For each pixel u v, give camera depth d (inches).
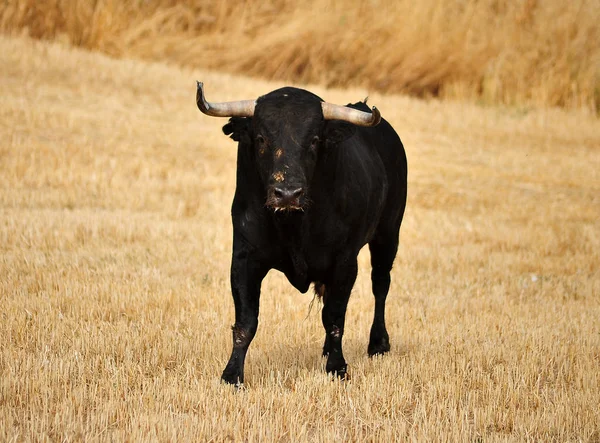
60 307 772.0
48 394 570.3
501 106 2192.4
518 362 680.4
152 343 692.1
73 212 1142.3
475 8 2417.6
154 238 1053.8
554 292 932.6
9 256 916.6
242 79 2161.7
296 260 593.0
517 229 1238.3
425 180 1540.4
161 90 1945.1
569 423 553.6
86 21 2215.8
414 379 635.5
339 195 595.5
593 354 703.7
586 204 1451.8
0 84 1756.9
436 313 826.8
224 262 975.0
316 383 601.0
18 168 1317.7
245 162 580.1
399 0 2455.7
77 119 1626.5
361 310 834.2
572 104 2229.3
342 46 2364.7
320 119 565.3
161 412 541.6
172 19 2397.9
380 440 524.4
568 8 2325.3
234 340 597.9
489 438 526.9
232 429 529.3
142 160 1461.6
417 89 2353.6
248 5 2482.8
